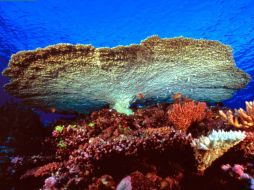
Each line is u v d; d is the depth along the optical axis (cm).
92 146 368
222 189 331
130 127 655
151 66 665
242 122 562
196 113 605
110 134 579
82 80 703
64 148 556
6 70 642
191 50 626
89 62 616
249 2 1200
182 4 1250
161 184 307
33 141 634
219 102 1034
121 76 691
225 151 352
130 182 296
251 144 389
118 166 355
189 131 600
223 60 686
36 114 802
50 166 437
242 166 357
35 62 614
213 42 617
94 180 334
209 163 355
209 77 777
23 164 493
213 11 1265
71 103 891
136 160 355
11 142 638
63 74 666
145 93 829
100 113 771
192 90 881
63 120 853
